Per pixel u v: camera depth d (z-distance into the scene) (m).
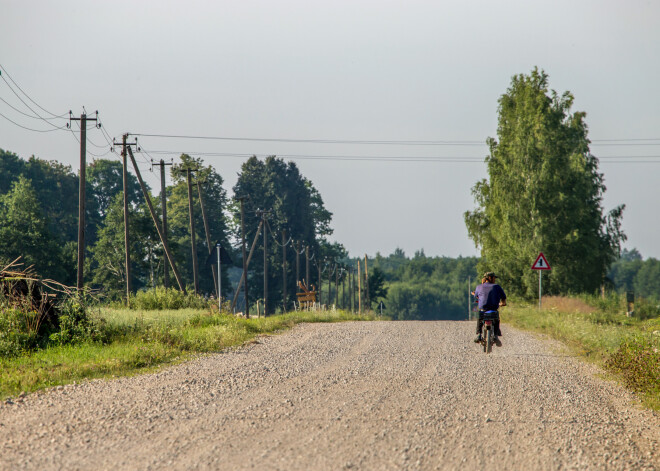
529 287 89.69
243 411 17.42
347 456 13.30
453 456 13.59
